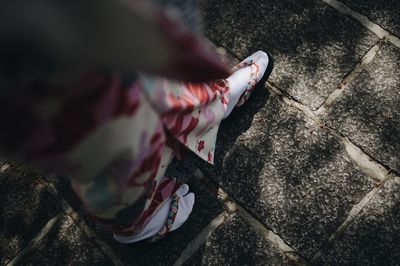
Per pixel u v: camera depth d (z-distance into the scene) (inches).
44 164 44.7
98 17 33.2
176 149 65.2
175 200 72.8
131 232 65.9
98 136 42.8
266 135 82.1
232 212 78.6
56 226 82.4
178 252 77.4
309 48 86.6
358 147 78.9
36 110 38.4
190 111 60.2
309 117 82.0
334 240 74.3
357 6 87.8
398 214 74.0
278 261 74.8
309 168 78.8
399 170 76.5
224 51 89.4
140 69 38.6
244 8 91.7
